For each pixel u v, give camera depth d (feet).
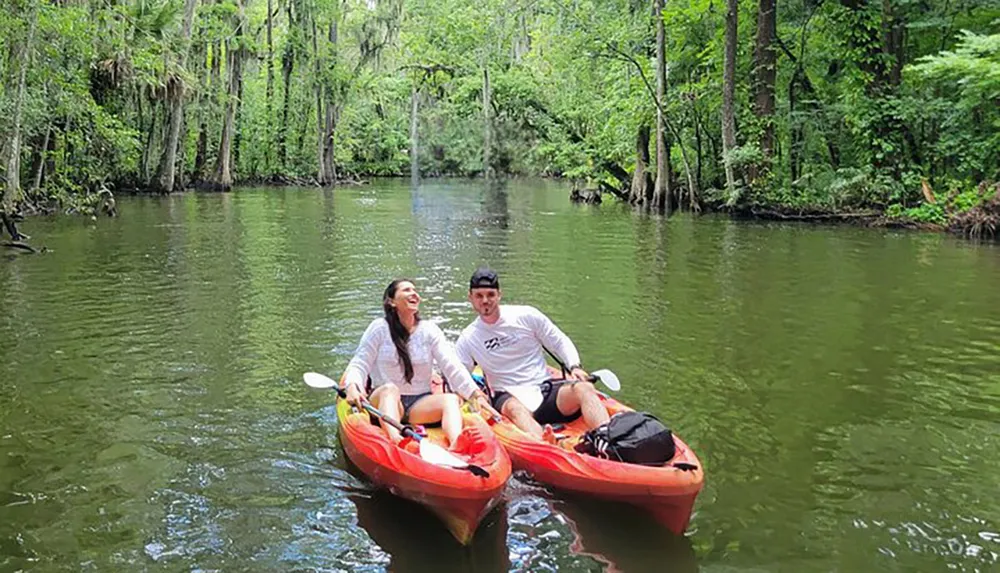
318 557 10.97
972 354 21.66
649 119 73.87
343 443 14.49
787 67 67.67
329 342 22.34
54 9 50.31
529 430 14.25
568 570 10.64
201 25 92.22
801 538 11.61
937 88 63.62
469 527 11.21
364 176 153.99
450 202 82.99
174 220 57.16
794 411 17.11
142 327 23.88
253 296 28.81
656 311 26.96
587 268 36.47
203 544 11.29
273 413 16.69
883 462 14.43
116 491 12.98
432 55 116.16
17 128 42.47
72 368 19.69
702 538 11.59
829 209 60.70
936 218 54.65
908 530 11.89
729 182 64.54
